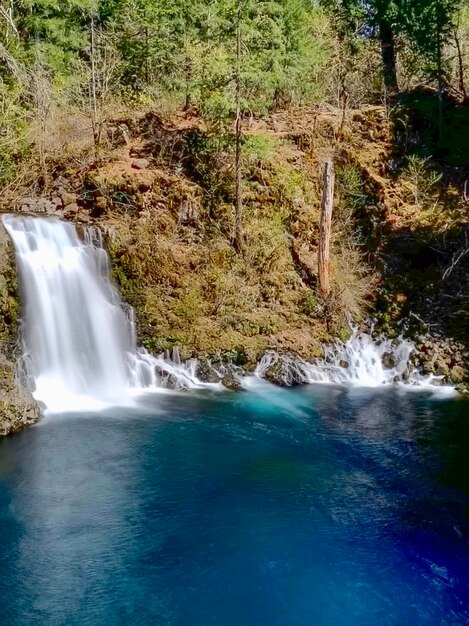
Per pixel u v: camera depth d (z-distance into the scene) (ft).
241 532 24.52
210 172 51.24
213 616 19.98
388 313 48.88
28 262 38.24
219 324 44.52
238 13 47.14
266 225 50.44
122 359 41.45
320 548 23.65
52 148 50.47
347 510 26.35
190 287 45.16
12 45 52.49
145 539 23.89
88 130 54.29
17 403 33.55
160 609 20.22
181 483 28.22
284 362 43.93
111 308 41.86
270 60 54.08
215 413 37.11
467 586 21.62
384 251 52.95
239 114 48.65
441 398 40.88
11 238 37.88
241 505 26.48
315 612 20.26
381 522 25.50
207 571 22.15
